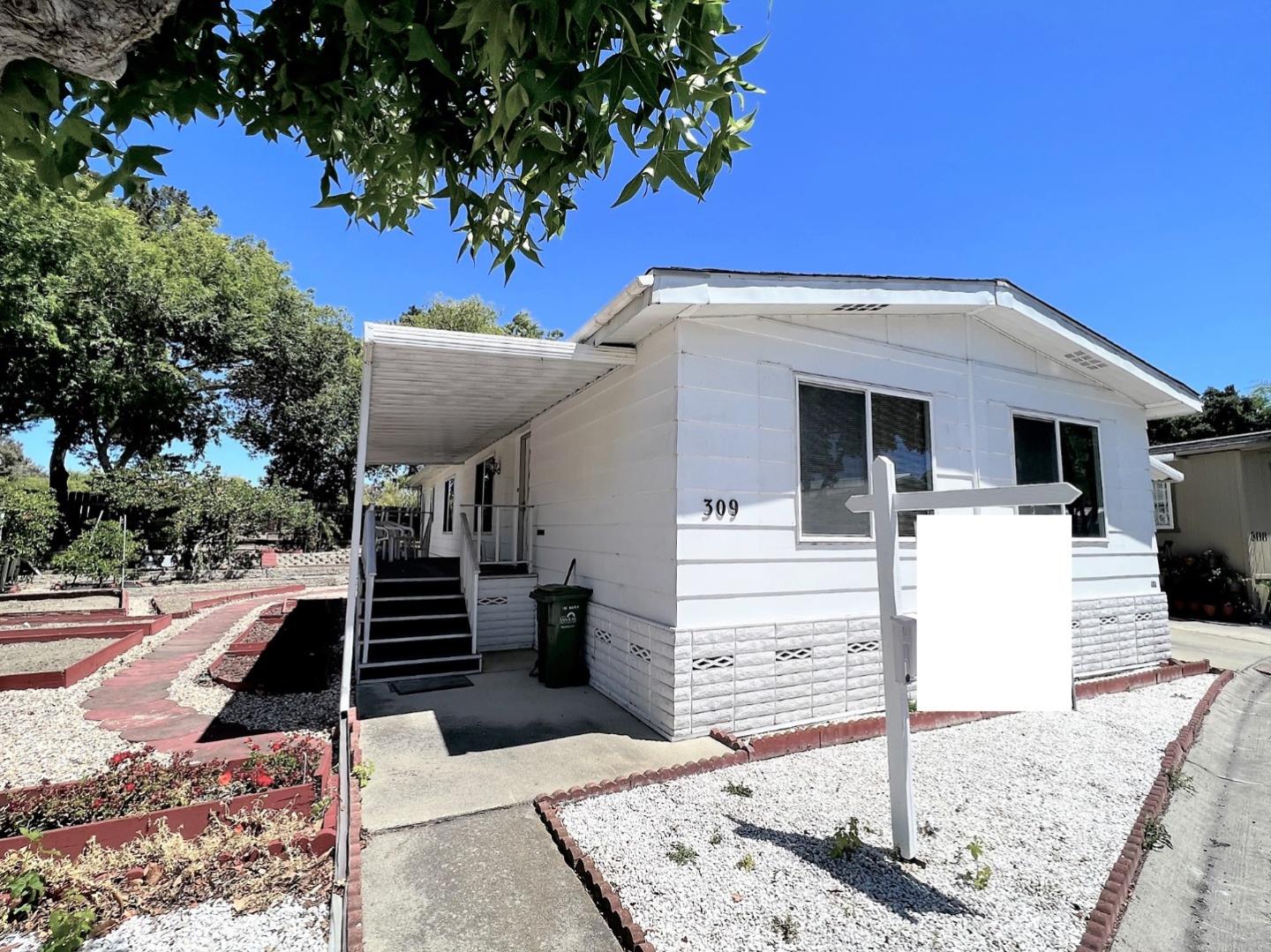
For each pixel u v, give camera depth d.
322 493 25.12
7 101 1.67
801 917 2.42
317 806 3.10
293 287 23.59
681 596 4.62
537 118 1.73
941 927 2.37
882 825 3.22
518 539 8.86
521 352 5.03
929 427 6.09
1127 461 7.99
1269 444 11.02
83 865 2.61
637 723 4.83
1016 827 3.22
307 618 10.06
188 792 3.18
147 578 15.58
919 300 5.52
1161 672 6.84
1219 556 11.81
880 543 3.00
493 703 5.30
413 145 2.20
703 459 4.79
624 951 2.25
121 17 1.38
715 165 1.93
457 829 3.12
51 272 14.87
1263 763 4.63
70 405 17.73
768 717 4.89
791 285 4.87
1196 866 3.14
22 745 4.47
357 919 2.33
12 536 13.49
